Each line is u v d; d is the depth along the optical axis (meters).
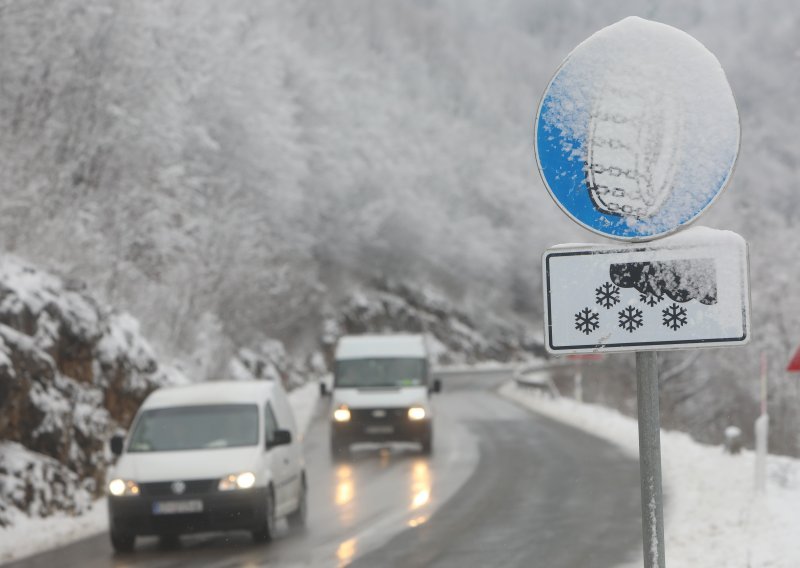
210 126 60.53
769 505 19.16
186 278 43.72
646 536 4.52
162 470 17.84
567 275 4.64
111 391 27.50
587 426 43.53
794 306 73.75
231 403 19.59
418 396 33.41
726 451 29.20
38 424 22.72
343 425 32.97
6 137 33.41
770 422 72.62
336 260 97.25
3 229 28.50
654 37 4.56
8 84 36.06
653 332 4.56
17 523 19.77
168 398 20.03
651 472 4.54
